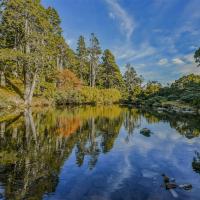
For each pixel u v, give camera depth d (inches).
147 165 394.3
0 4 1373.0
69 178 329.4
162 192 286.5
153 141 588.1
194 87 2101.4
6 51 1333.7
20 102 1443.2
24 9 1411.2
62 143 546.0
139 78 4104.3
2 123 807.1
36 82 1644.9
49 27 1584.6
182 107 1633.9
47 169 365.1
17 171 352.5
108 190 293.1
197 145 544.7
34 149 483.2
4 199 264.7
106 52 3437.5
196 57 1758.1
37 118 984.3
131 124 900.6
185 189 295.1
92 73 3166.8
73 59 2893.7
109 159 425.4
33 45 1473.9
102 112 1413.6
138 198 271.6
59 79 2207.2
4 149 478.9
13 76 1850.4
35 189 292.2
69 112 1325.0
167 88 2706.7
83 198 271.0
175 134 683.4
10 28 1461.6
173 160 425.1
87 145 533.6
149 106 2196.1
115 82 3508.9
